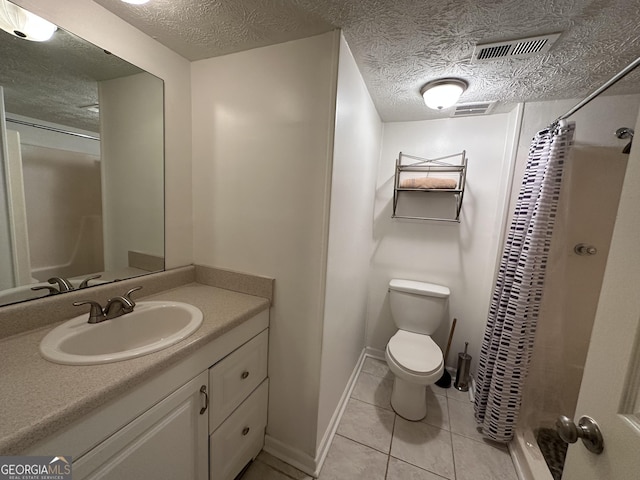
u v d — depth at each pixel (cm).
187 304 116
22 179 90
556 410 146
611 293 49
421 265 211
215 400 101
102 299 108
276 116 120
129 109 116
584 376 54
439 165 198
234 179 133
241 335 112
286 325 129
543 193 133
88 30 97
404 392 164
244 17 100
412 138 204
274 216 125
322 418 133
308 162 115
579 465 54
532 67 125
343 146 121
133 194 121
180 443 88
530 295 136
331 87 108
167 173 132
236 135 130
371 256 223
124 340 102
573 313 147
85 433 61
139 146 121
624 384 45
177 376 84
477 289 198
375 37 108
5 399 58
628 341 45
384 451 141
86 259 108
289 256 124
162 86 125
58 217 99
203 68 134
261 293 130
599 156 141
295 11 96
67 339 83
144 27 110
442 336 211
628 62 118
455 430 157
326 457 137
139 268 126
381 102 172
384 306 225
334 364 143
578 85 140
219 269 140
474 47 112
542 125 161
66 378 66
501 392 142
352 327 177
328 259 118
